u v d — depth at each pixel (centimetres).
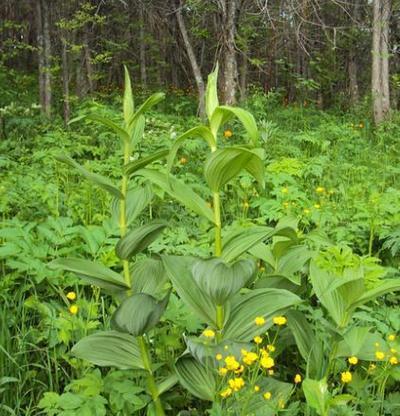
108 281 262
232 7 1120
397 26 1789
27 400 297
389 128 1184
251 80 1927
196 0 1149
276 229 266
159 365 276
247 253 339
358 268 272
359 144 1010
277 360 328
